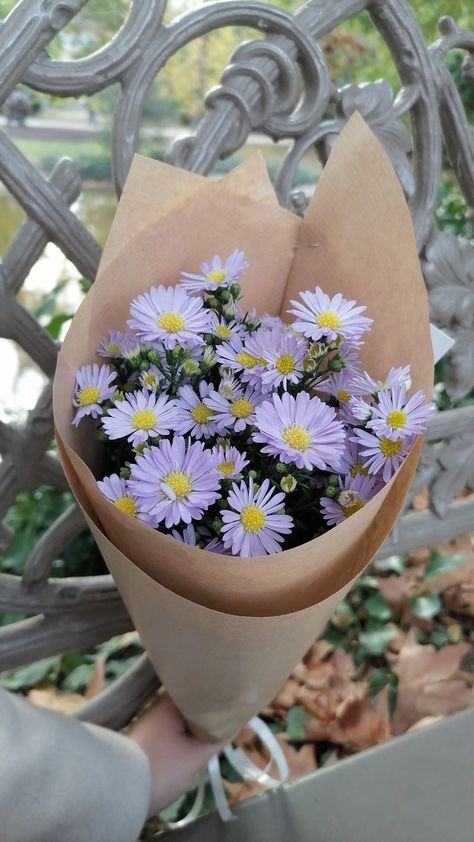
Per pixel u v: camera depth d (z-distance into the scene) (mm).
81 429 352
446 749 492
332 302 342
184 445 311
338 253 386
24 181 400
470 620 808
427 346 351
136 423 310
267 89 435
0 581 508
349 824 454
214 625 323
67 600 524
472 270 550
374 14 462
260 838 456
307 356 324
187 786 484
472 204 560
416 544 642
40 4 372
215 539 316
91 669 733
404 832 445
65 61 391
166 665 389
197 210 368
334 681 736
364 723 691
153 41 406
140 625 373
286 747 682
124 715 570
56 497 777
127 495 312
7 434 463
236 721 444
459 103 508
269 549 302
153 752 477
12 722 347
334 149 375
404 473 336
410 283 357
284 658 367
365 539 353
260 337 332
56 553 509
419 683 720
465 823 446
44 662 742
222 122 436
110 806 371
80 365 351
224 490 312
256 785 650
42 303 791
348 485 327
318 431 301
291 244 402
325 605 329
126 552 332
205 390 332
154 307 338
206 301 360
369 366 378
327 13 442
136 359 335
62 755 354
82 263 432
